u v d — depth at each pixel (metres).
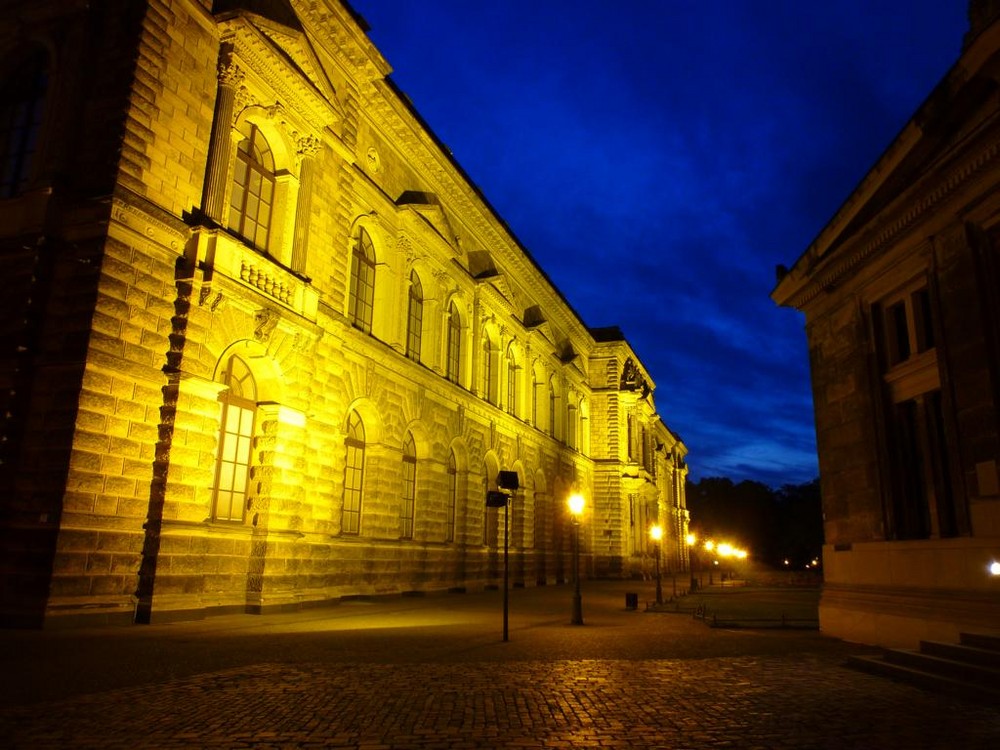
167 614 15.78
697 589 42.09
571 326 53.44
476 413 35.22
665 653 13.16
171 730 7.07
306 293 21.16
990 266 11.79
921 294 14.11
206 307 17.34
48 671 9.74
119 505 15.24
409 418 28.50
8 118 17.78
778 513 126.69
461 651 12.91
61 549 14.01
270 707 8.09
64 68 16.59
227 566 18.19
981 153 11.56
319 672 10.35
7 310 15.44
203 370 17.25
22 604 13.88
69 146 16.17
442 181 32.50
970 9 11.92
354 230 25.89
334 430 23.08
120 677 9.51
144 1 16.80
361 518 25.58
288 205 21.14
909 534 14.20
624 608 25.89
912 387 14.17
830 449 16.83
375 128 27.19
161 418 16.36
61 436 14.50
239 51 19.17
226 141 18.66
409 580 27.92
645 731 7.40
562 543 48.66
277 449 19.73
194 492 16.67
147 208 16.12
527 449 42.25
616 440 57.50
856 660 11.57
